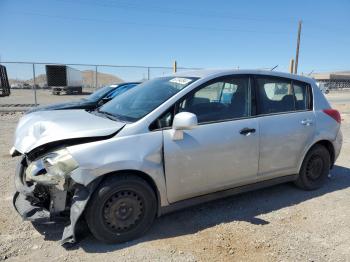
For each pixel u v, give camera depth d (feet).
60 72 108.68
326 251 10.83
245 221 12.82
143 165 10.89
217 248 10.87
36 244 10.96
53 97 87.81
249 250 10.78
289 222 12.81
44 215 10.43
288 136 14.42
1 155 21.99
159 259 10.19
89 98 32.17
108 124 11.15
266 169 14.02
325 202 14.84
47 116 12.98
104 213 10.61
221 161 12.55
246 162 13.26
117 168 10.48
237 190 13.52
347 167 20.74
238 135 12.85
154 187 11.55
